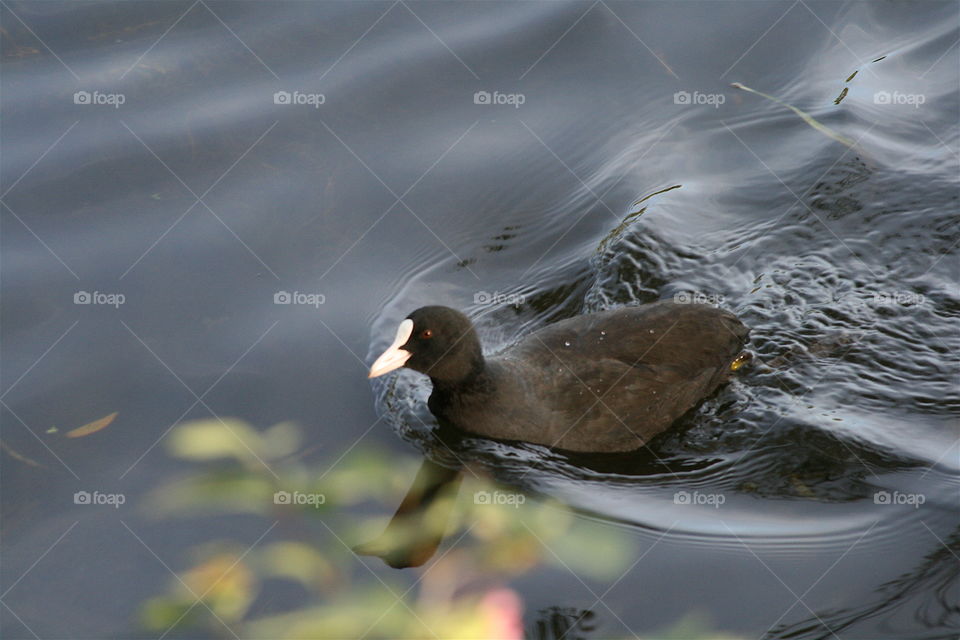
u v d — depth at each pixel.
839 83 16.62
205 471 10.64
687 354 11.96
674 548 9.95
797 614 9.10
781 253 14.03
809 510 10.47
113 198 14.10
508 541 9.65
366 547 9.72
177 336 12.39
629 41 17.39
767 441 11.47
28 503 10.29
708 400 12.13
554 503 10.66
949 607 9.13
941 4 17.97
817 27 17.66
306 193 14.50
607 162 15.43
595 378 11.70
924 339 12.70
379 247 13.93
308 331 12.63
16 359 11.94
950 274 13.54
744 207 14.76
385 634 7.70
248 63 16.34
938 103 16.16
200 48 16.52
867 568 9.62
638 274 13.84
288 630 8.52
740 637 8.85
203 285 13.08
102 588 9.41
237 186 14.45
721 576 9.57
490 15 17.72
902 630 8.91
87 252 13.37
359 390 11.92
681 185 15.13
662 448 11.59
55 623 9.11
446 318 11.40
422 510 10.34
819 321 13.04
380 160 15.13
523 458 11.45
